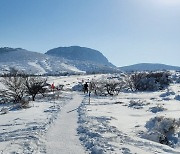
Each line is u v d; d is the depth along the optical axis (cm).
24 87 3531
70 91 5075
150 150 1087
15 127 1609
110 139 1254
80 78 9788
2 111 2414
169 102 2950
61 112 2180
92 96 3931
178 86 5466
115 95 4169
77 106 2616
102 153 1020
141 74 5562
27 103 2728
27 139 1285
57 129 1503
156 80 5650
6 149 1121
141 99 3394
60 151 1085
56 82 7362
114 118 1889
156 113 2167
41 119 1845
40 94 4162
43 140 1266
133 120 1864
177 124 1548
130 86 5212
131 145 1163
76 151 1081
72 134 1382
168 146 1180
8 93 3656
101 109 2398
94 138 1271
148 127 1606
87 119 1798
